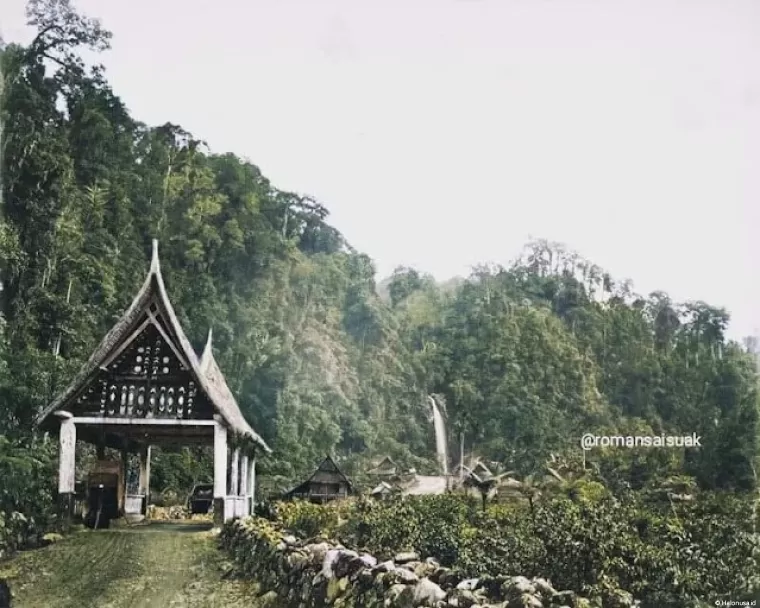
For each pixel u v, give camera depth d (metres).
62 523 22.30
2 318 28.19
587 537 15.37
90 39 31.00
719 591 15.61
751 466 25.00
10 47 30.19
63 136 31.02
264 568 16.64
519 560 15.83
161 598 16.27
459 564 16.27
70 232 31.00
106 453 29.61
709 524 18.33
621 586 14.77
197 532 22.52
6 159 29.67
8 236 28.75
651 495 23.45
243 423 26.81
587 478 25.97
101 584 17.23
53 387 27.70
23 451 24.52
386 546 18.42
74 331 30.00
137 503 27.06
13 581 17.48
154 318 23.11
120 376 23.17
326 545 15.12
